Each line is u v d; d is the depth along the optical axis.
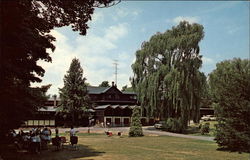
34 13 14.80
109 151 23.88
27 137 23.08
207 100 97.44
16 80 17.20
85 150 24.41
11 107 15.86
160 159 19.59
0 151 19.38
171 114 52.75
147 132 51.28
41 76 18.33
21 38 13.83
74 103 63.94
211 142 34.25
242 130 24.25
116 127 68.06
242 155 22.19
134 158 19.83
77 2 13.53
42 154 21.20
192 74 51.41
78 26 14.77
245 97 24.86
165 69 52.25
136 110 44.69
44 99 21.28
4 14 12.69
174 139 38.75
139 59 56.69
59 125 67.69
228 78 27.09
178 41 51.66
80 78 65.62
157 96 52.47
